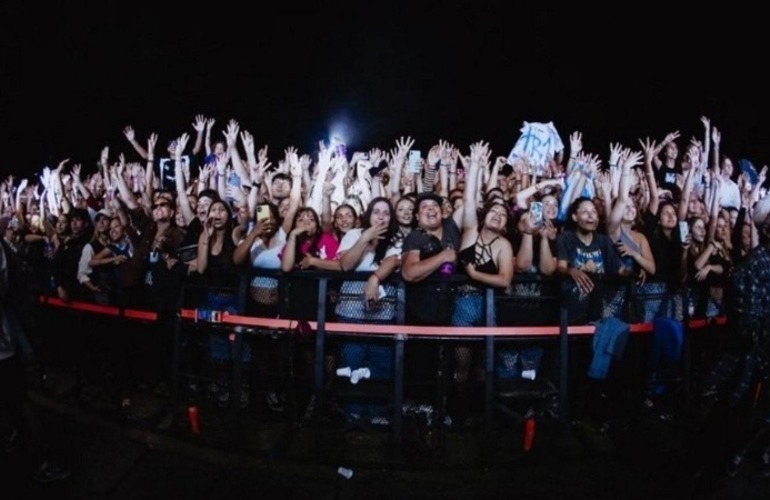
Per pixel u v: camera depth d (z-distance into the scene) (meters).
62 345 5.96
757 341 3.64
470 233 4.56
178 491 3.76
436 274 4.27
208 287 4.67
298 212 4.93
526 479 3.91
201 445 4.38
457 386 4.52
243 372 4.83
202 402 5.02
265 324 4.48
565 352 4.36
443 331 4.25
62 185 8.35
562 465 4.10
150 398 5.30
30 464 4.05
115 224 5.57
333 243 5.16
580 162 6.12
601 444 4.40
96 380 5.59
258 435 4.54
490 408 4.30
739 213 6.23
